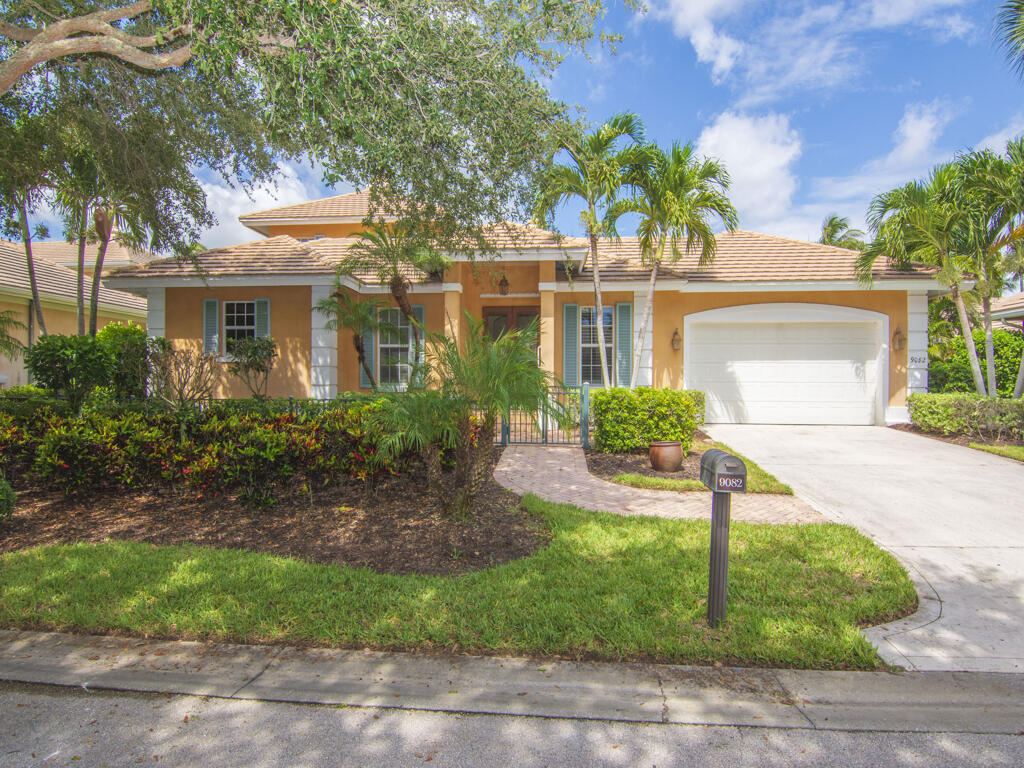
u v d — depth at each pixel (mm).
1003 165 11281
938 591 4695
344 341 13836
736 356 14031
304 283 12719
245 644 3789
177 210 10094
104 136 8898
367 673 3457
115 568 4820
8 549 5461
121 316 23172
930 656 3668
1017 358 15117
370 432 6438
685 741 2896
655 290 13984
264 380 12469
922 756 2797
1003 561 5359
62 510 6500
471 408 5848
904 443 11336
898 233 11875
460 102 6562
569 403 10789
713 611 3902
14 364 17953
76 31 6574
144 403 8812
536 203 8281
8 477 7562
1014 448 10492
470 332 5879
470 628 3881
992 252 12109
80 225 14523
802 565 5066
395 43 5820
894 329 13500
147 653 3674
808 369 13867
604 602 4223
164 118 9000
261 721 3053
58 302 19469
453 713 3117
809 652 3605
